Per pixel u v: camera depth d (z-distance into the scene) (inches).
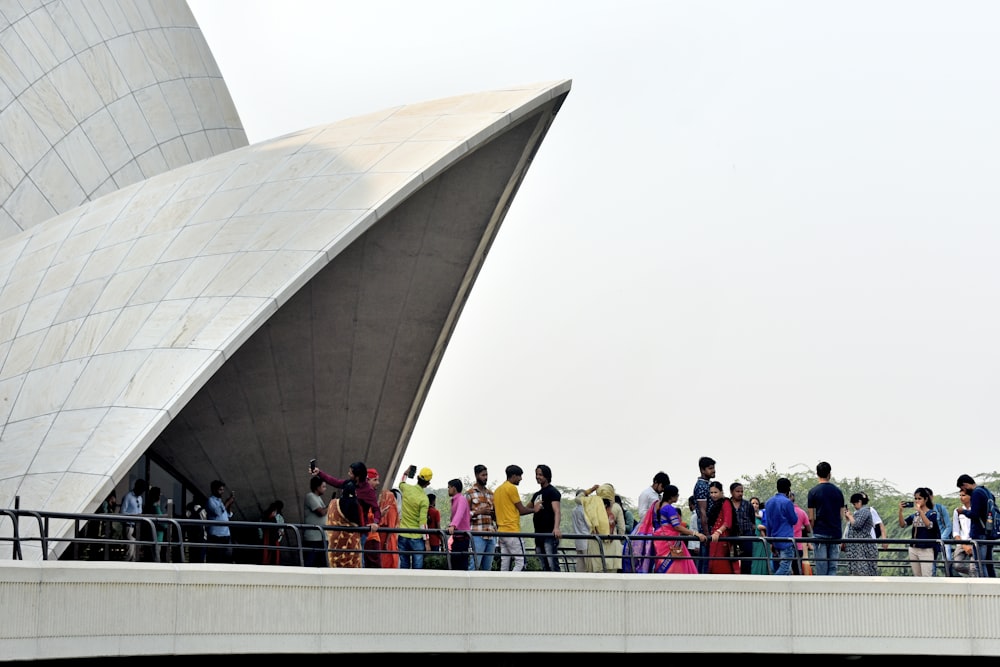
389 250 1181.1
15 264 1163.9
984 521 852.6
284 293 987.9
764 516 863.7
